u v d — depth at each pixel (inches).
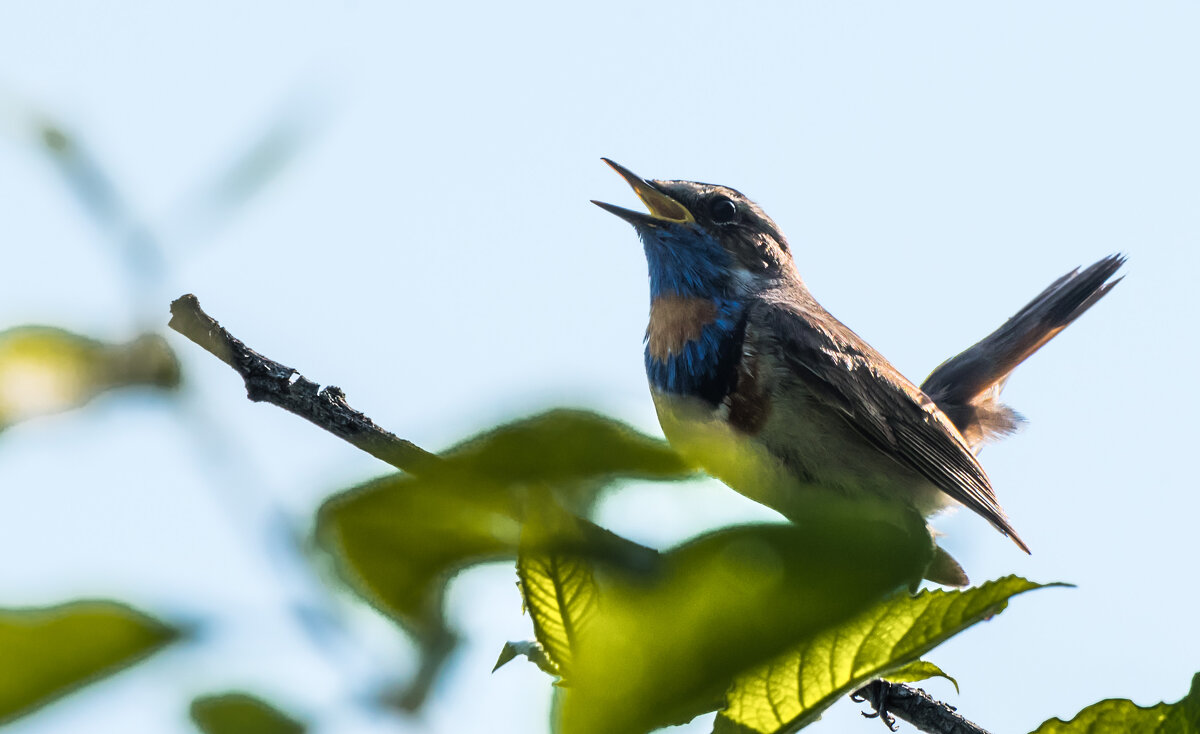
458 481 78.9
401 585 83.7
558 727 93.2
